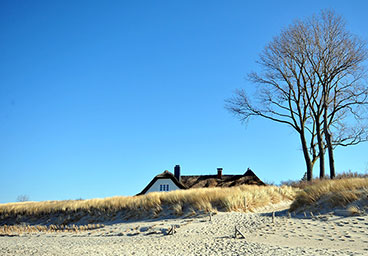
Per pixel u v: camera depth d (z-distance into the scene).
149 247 16.67
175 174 55.62
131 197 33.69
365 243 14.17
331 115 39.25
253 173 56.00
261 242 15.88
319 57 38.62
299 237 16.19
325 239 15.40
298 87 40.44
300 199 22.34
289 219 19.89
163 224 23.20
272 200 29.30
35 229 30.02
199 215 24.42
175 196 28.55
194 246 16.17
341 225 17.05
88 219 30.55
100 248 17.00
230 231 19.17
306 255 12.67
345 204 19.45
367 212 17.84
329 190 21.83
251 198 27.14
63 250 16.66
